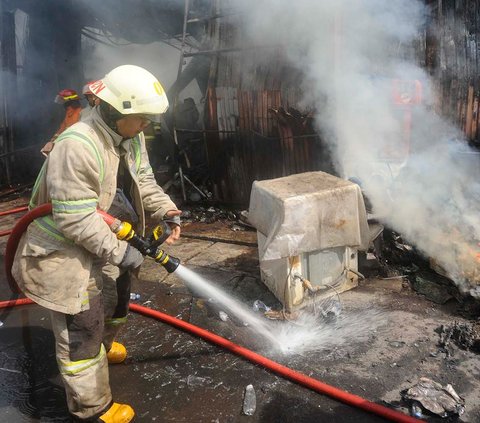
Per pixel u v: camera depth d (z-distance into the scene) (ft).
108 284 8.21
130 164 7.56
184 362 9.39
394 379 8.55
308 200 10.00
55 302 6.93
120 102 6.56
